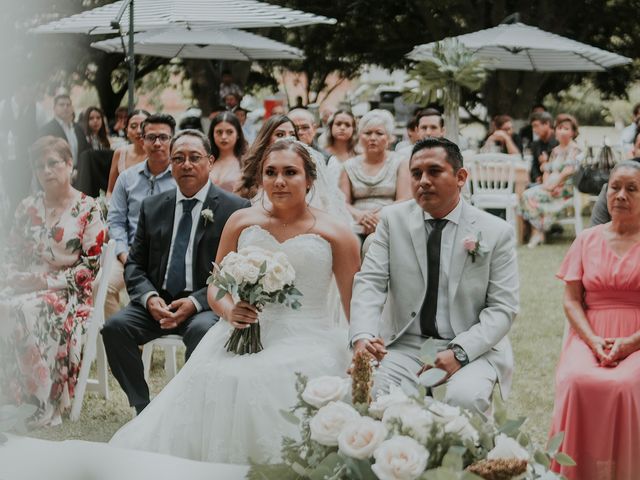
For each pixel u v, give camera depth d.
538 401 5.68
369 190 6.76
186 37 12.18
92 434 5.03
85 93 25.83
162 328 5.14
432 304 4.18
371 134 6.72
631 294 4.24
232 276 3.97
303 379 2.83
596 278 4.29
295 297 4.18
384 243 4.27
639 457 3.88
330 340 4.32
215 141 7.04
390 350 4.20
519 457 2.45
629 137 11.94
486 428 2.56
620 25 21.02
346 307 4.41
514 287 4.14
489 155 11.57
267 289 3.97
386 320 4.34
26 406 3.06
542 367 6.47
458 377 3.94
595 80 22.62
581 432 3.95
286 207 4.33
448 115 8.28
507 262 4.15
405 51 22.17
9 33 14.47
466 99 21.28
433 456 2.48
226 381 4.06
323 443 2.53
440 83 8.20
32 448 2.96
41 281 5.24
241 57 14.23
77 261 5.38
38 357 5.09
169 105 30.50
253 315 4.09
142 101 28.52
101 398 5.78
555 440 2.64
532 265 10.71
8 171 8.50
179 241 5.33
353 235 4.43
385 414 2.54
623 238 4.32
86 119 12.71
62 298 5.27
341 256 4.39
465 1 19.89
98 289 5.31
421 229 4.20
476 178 11.66
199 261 5.28
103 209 7.39
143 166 6.53
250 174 5.63
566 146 12.31
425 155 4.10
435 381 2.71
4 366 5.04
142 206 5.44
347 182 6.80
